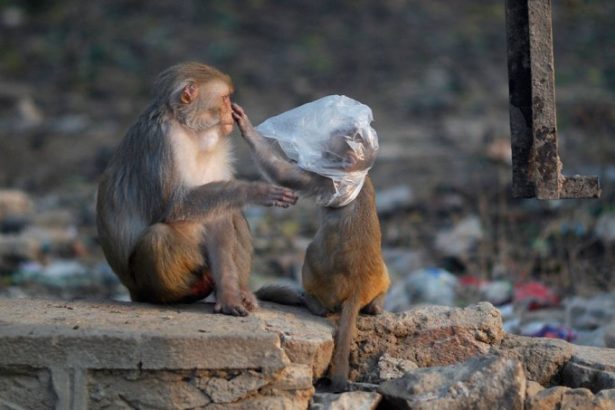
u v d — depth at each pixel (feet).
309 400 25.29
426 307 28.48
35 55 101.76
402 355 27.86
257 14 109.19
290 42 101.65
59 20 110.01
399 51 98.63
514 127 27.71
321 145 28.14
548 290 39.99
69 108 89.10
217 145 29.76
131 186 29.27
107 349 24.43
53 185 69.41
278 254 49.34
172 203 28.53
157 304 28.53
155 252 27.91
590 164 60.29
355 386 26.14
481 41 100.12
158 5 111.86
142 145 29.12
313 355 25.75
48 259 50.78
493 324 27.89
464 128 76.59
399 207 57.00
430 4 112.06
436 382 24.84
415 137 75.51
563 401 24.73
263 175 29.27
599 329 34.12
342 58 97.25
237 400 24.73
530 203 52.29
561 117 70.74
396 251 48.75
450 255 46.06
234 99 86.38
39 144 79.61
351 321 27.48
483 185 57.00
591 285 40.32
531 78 27.17
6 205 60.44
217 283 27.86
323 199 28.22
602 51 93.86
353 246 28.02
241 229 29.48
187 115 28.96
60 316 26.12
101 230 30.14
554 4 105.81
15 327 24.86
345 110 28.32
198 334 24.61
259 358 24.63
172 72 29.43
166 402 24.62
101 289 45.21
